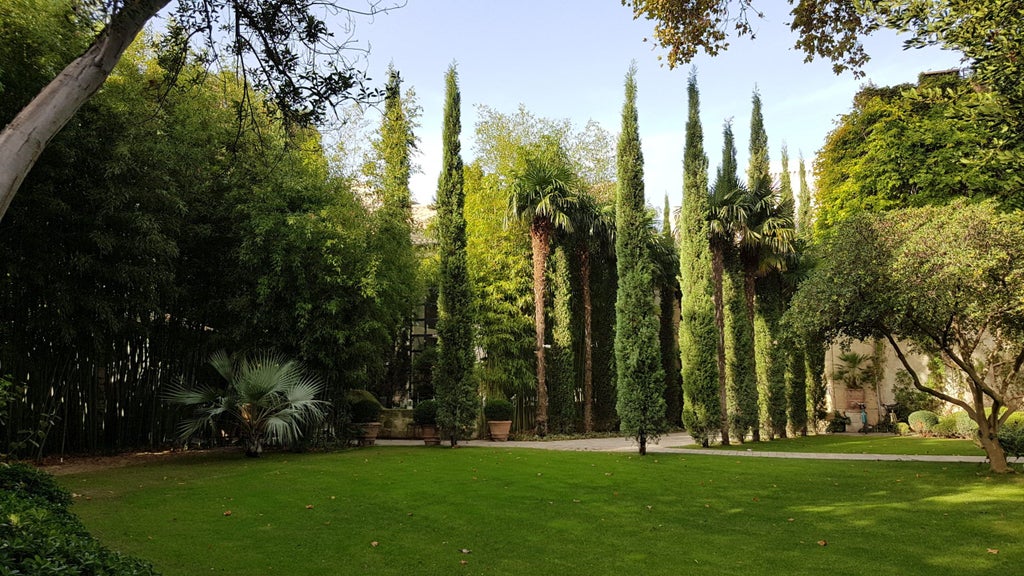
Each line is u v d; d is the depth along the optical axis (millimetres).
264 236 12273
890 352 24500
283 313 12820
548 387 20516
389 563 5039
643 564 5121
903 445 16344
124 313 11172
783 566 5082
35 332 10023
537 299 18828
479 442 17047
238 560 4977
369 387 20141
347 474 9391
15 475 4504
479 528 6270
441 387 14852
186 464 10656
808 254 20578
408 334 21719
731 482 9414
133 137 9875
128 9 3809
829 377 26219
